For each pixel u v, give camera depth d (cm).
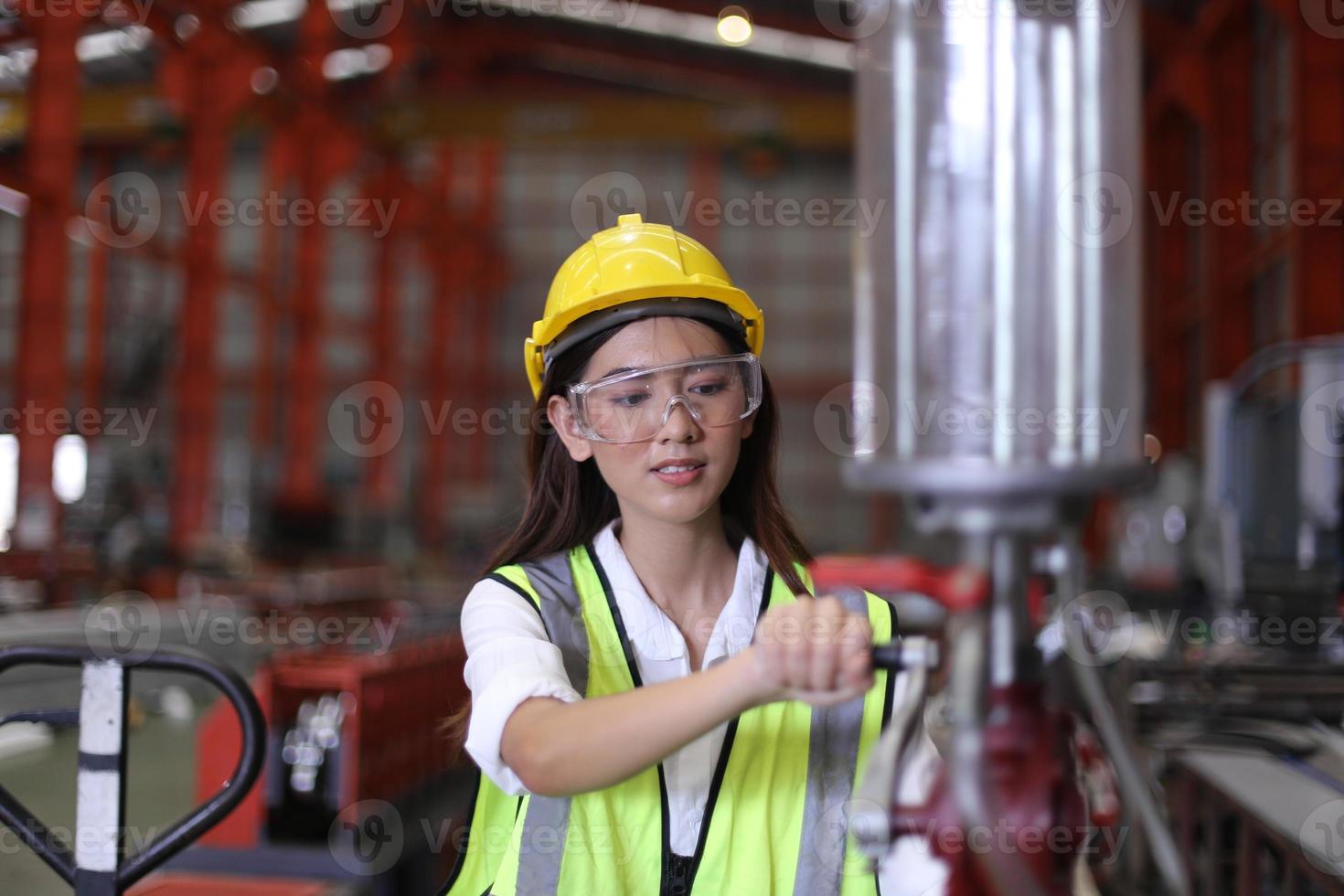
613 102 1723
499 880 97
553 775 70
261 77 1131
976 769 47
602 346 96
